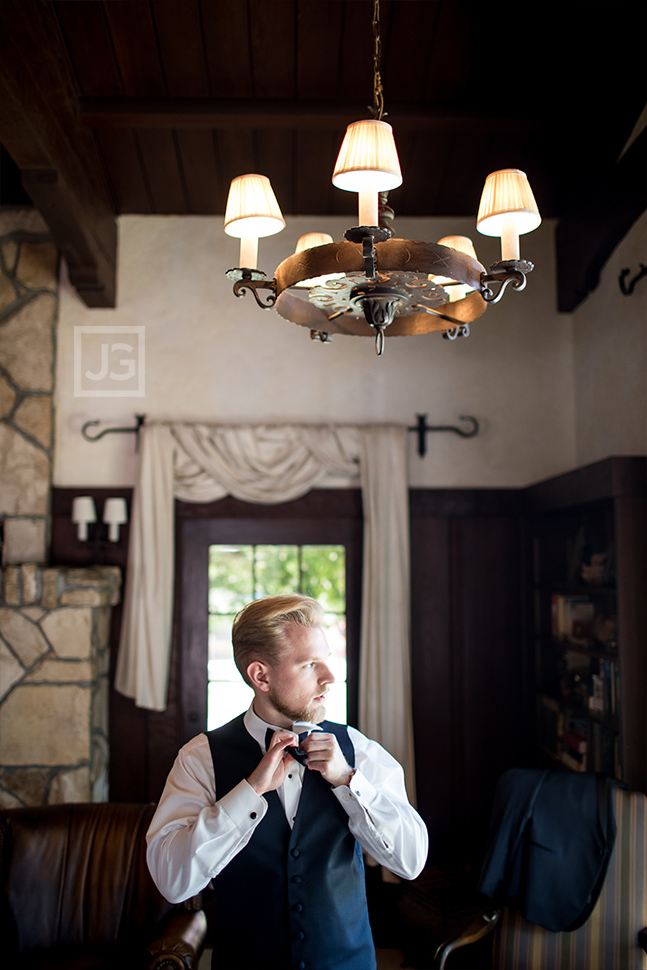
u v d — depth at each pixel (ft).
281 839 4.97
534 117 11.87
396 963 10.93
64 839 7.96
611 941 7.75
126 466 13.87
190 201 14.14
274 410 14.14
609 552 11.19
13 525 13.42
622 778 9.71
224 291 14.32
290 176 13.65
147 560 13.11
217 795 5.00
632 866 7.90
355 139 4.89
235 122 12.11
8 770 12.26
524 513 13.99
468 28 11.17
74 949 7.57
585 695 11.53
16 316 13.84
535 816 8.29
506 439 14.24
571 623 12.07
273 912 4.86
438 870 11.97
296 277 5.05
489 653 13.84
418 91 11.96
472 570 13.98
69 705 12.35
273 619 4.99
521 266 5.07
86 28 11.08
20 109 9.26
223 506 13.84
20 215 13.99
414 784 12.87
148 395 14.06
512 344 14.42
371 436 13.61
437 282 5.77
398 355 14.32
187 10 11.03
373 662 13.06
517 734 13.71
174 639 13.61
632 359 11.85
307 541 13.87
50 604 12.40
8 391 13.70
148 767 13.35
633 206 11.35
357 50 11.54
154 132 12.76
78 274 13.03
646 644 9.77
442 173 13.47
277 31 11.31
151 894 7.62
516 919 8.22
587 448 13.67
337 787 4.83
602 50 11.05
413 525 14.01
